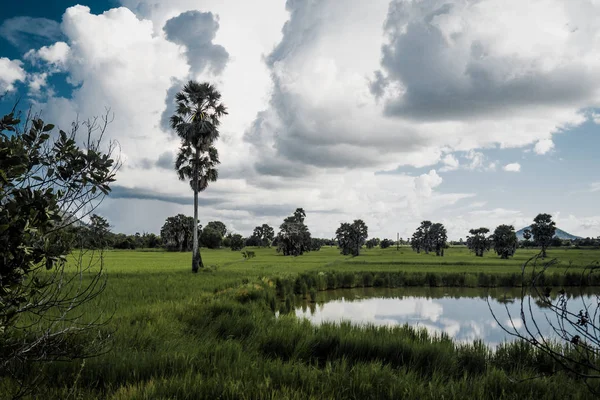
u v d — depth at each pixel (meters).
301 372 7.65
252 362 8.40
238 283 26.72
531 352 10.35
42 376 6.19
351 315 25.95
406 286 45.44
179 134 39.19
